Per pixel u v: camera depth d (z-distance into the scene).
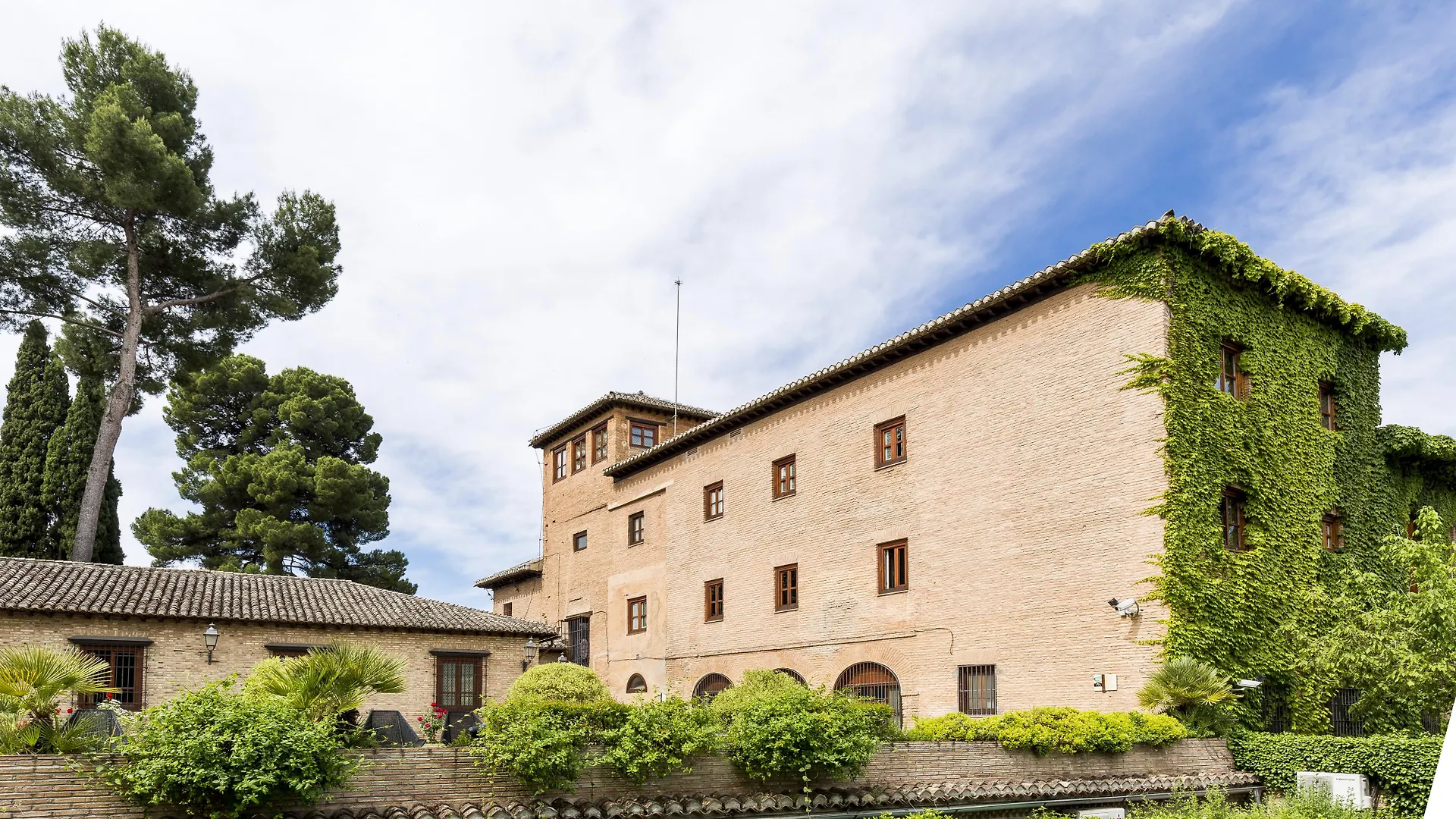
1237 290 19.09
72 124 28.23
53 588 20.69
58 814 8.78
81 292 30.31
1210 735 16.06
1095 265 18.80
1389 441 21.42
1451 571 15.01
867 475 23.45
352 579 40.34
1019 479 19.72
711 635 27.81
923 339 22.11
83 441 32.16
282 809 9.58
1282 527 18.52
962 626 20.41
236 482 39.47
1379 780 14.54
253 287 31.95
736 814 12.01
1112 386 18.19
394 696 22.95
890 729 14.81
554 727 11.23
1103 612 17.69
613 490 33.97
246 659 21.48
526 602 39.44
